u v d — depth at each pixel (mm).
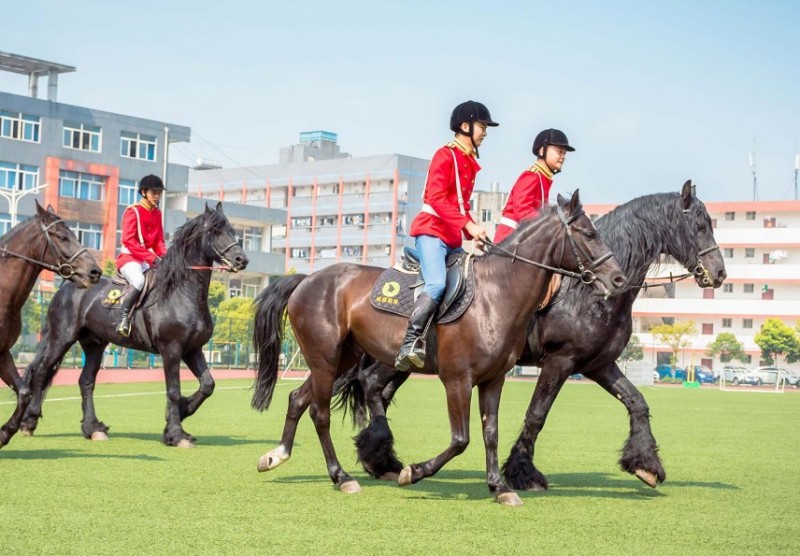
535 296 7824
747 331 70250
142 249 12477
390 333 8273
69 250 9758
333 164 85125
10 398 19078
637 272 8742
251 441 12500
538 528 6805
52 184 57312
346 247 83562
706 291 71125
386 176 81875
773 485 9430
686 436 15430
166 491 7953
